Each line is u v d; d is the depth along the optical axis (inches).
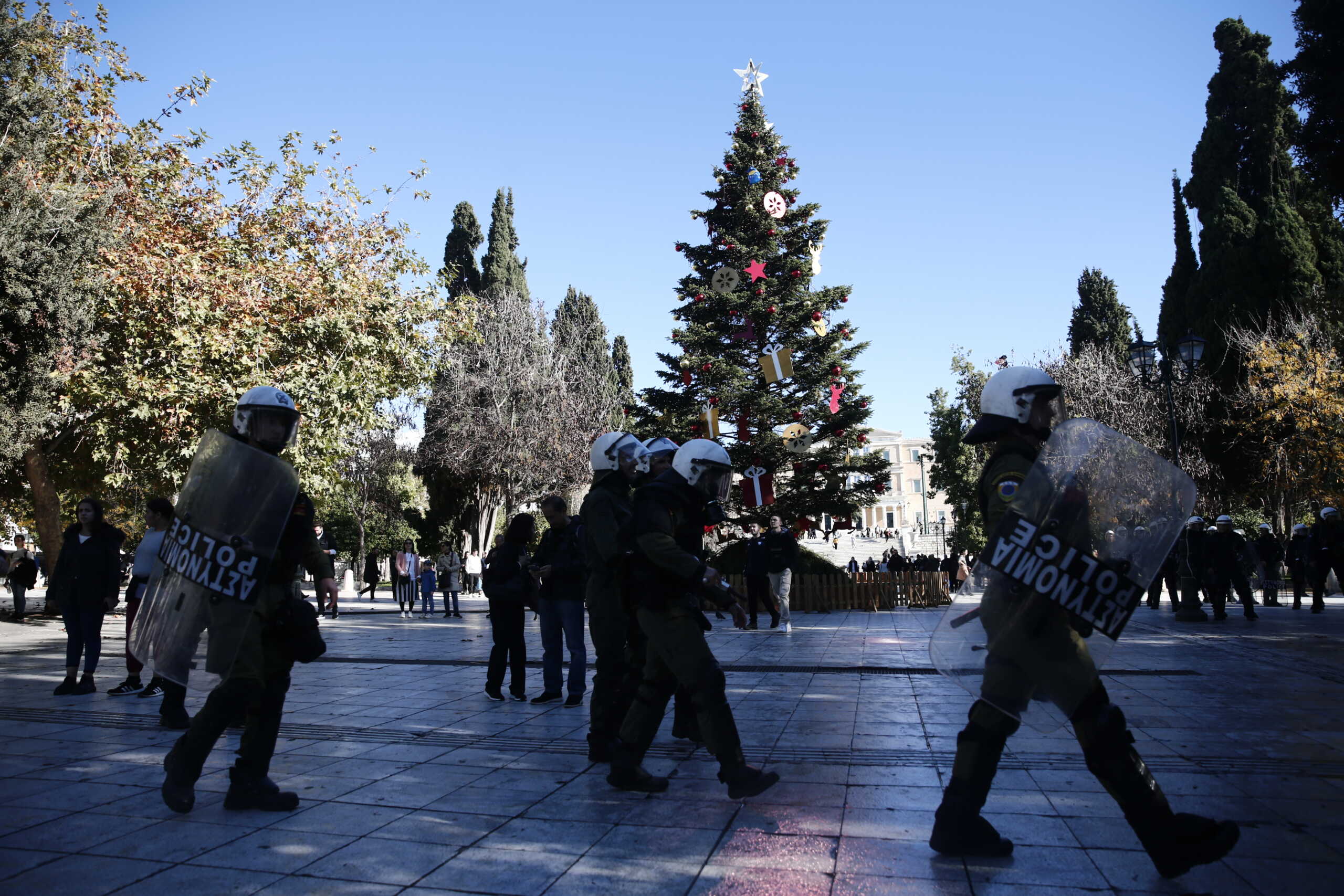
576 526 304.2
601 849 144.8
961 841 138.1
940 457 1899.6
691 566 169.0
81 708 292.8
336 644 540.1
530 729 253.4
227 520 165.3
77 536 327.6
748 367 984.3
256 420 173.2
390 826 158.4
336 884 130.3
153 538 316.5
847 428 980.6
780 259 987.3
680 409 977.5
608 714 207.6
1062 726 138.1
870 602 780.0
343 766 206.1
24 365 627.8
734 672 364.2
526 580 309.7
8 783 190.5
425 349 876.0
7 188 613.3
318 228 815.1
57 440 766.5
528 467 1453.0
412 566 930.7
